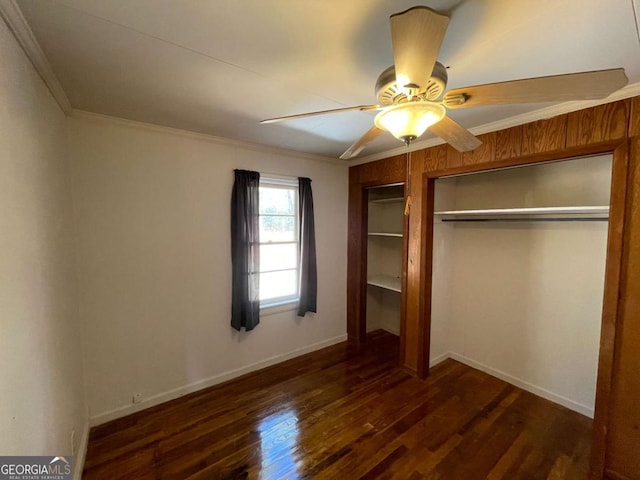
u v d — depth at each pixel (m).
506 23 1.11
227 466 1.80
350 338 3.75
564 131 1.86
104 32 1.17
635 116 1.59
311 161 3.29
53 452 1.32
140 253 2.30
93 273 2.11
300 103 1.87
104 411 2.19
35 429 1.13
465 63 1.38
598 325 2.24
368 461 1.84
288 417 2.27
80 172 2.03
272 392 2.61
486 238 2.93
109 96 1.76
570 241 2.37
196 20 1.10
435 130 1.45
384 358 3.29
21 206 1.08
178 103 1.87
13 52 1.05
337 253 3.62
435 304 3.03
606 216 2.17
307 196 3.19
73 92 1.71
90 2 1.00
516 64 1.39
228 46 1.27
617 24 1.11
